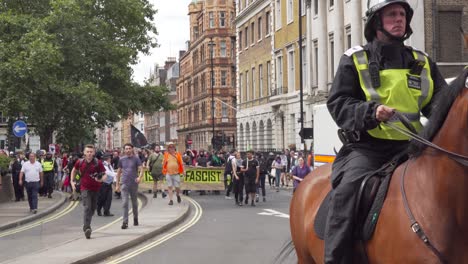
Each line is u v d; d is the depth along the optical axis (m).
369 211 4.00
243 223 17.66
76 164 21.45
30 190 21.55
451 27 30.81
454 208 3.54
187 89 112.06
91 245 12.98
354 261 4.19
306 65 46.28
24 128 29.98
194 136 104.94
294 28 49.31
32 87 34.72
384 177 4.06
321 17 41.91
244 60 64.94
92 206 14.49
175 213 19.89
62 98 37.53
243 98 65.44
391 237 3.77
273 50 54.44
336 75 4.23
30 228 17.70
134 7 43.94
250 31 62.56
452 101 3.67
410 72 4.12
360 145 4.29
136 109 46.12
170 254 12.19
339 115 4.08
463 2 30.77
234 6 92.12
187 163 38.28
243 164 24.44
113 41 42.50
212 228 16.61
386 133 4.16
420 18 30.41
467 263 3.54
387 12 4.13
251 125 61.75
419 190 3.72
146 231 15.28
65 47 38.09
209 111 92.25
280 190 34.69
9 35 35.41
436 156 3.71
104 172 14.67
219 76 91.19
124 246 13.17
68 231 16.53
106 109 39.66
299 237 5.00
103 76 42.78
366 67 4.13
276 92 53.22
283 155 38.12
